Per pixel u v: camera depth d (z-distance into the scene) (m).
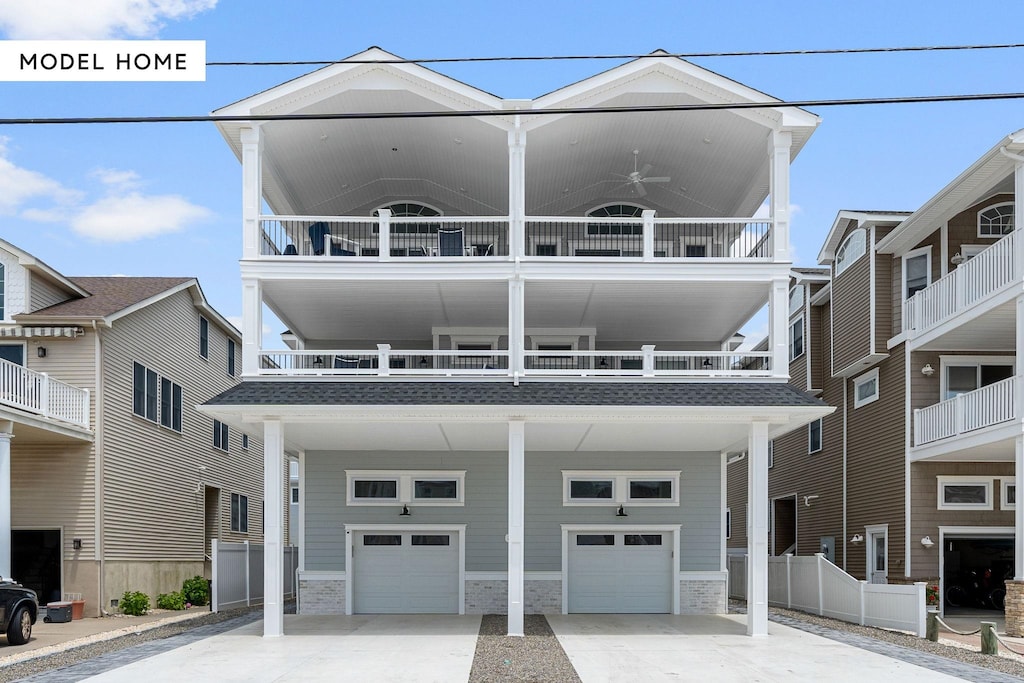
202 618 21.66
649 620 19.44
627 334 23.16
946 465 23.02
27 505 22.84
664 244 23.28
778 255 18.36
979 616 22.64
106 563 23.16
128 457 24.73
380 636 16.62
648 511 21.11
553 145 20.52
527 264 18.38
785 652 14.70
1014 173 20.12
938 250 23.34
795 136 18.80
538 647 15.15
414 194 23.41
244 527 35.28
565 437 19.30
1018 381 18.42
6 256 23.50
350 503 21.00
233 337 34.09
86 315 23.08
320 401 16.86
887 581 23.94
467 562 20.89
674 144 20.84
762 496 16.89
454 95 18.47
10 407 19.95
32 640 17.61
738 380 17.95
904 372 23.69
